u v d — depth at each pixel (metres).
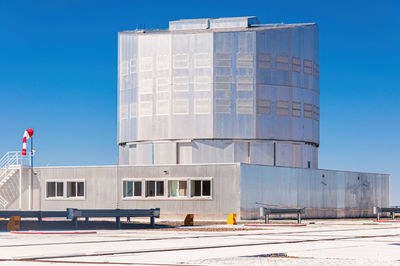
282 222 45.00
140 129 62.22
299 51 62.81
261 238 24.31
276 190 53.81
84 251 17.92
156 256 16.62
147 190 53.09
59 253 17.06
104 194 54.56
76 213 32.12
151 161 61.53
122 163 64.88
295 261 15.38
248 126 60.12
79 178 55.47
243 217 50.03
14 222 30.86
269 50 61.09
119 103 65.12
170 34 61.31
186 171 51.88
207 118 59.97
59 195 56.12
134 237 25.00
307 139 63.31
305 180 57.38
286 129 61.53
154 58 61.91
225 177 50.56
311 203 57.94
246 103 60.25
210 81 60.16
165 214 52.19
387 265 14.61
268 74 60.97
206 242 21.91
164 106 61.09
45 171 56.62
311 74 63.88
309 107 63.62
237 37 60.47
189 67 60.66
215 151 59.97
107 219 50.56
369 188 67.75
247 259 15.82
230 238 24.30
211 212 50.78
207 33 60.47
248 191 50.75
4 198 57.25
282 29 61.81
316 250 18.59
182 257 16.34
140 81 62.53
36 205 56.59
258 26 63.50
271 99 60.97
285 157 61.59
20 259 15.80
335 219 56.78
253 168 51.41
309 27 63.75
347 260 15.67
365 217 66.44
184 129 60.31
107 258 16.06
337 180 61.94
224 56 60.25
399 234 27.44
